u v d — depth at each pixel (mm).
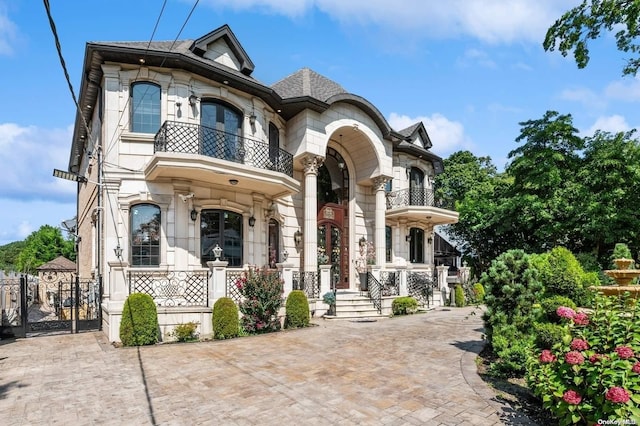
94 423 4402
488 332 7195
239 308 10328
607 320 4145
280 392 5398
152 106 11234
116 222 10570
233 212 12297
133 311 8594
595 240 19172
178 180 11078
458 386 5656
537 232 20484
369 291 14680
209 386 5656
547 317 6371
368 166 17016
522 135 21469
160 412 4703
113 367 6707
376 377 6102
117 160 10766
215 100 12102
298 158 14336
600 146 19469
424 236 20688
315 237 14055
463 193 29844
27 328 9781
